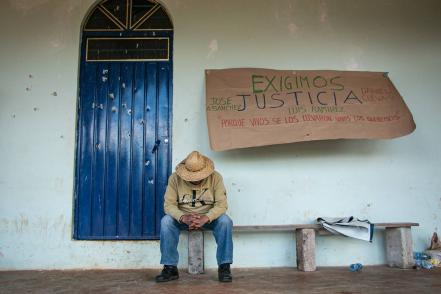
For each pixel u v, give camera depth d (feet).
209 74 14.76
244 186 14.61
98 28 15.46
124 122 14.93
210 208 12.45
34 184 14.40
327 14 15.56
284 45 15.35
